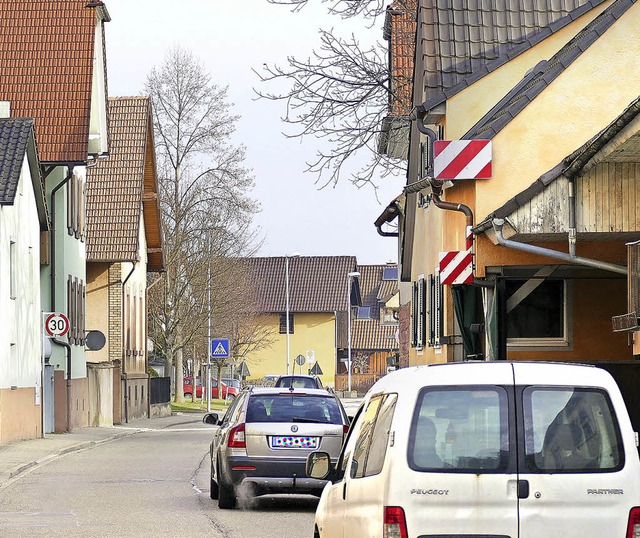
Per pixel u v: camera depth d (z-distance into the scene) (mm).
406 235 44562
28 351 50750
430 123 35594
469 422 11125
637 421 32688
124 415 74688
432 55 34062
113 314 75062
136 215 74188
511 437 11070
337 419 26031
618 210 25734
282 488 25578
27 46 61125
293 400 26188
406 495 10969
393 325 161000
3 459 40000
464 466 11016
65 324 54344
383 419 11867
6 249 46938
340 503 12945
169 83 94750
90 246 73312
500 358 28344
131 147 76250
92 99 63156
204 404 112000
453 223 32875
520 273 29203
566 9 34781
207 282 98000
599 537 10969
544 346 33031
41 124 58812
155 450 47000
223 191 95625
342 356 160375
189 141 95000
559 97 29531
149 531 22156
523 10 34656
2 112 55344
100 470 36906
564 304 33062
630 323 21984
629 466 11078
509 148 29438
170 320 96250
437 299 36250
